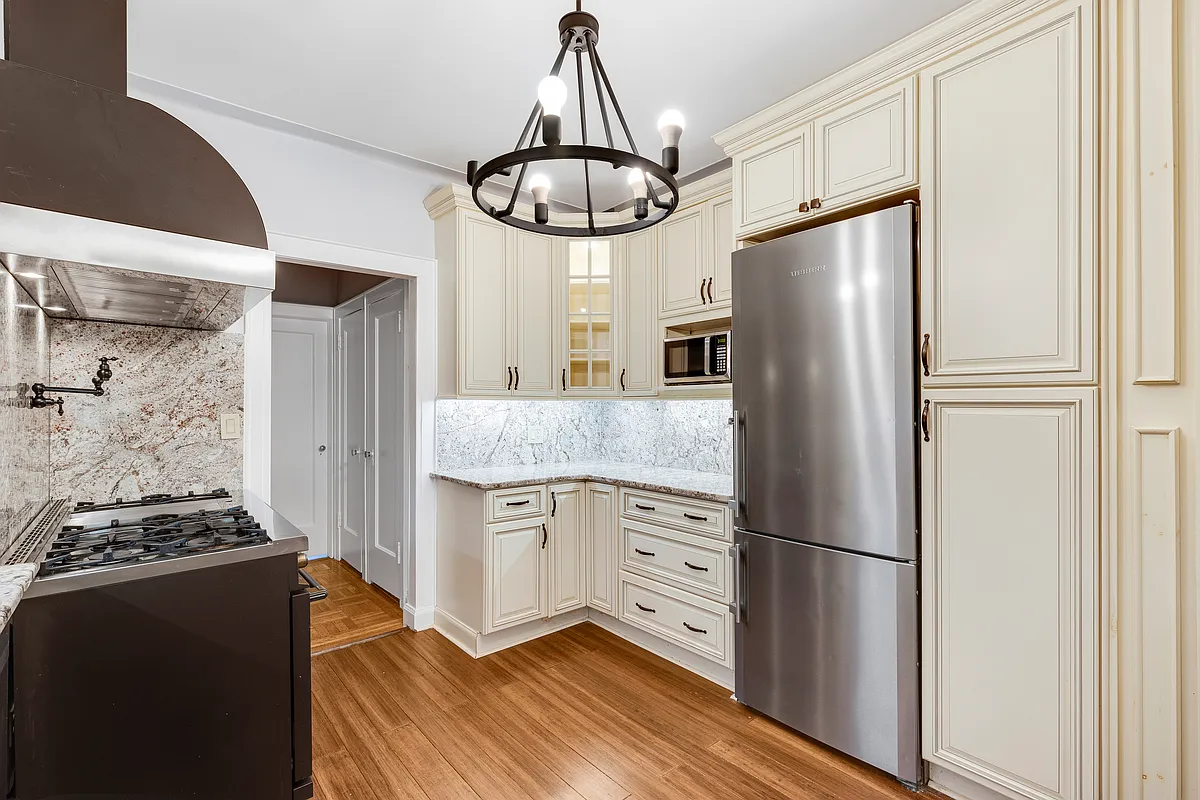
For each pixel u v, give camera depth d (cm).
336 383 465
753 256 229
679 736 219
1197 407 140
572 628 327
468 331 312
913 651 186
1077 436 155
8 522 143
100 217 144
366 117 260
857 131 203
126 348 224
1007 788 168
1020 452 166
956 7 190
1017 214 166
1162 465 144
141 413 227
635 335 333
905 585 187
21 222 128
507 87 236
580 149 135
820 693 208
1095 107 152
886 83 195
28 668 123
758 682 228
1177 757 142
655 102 250
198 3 183
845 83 203
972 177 175
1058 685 159
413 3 185
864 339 195
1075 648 156
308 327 463
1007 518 168
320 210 286
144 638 137
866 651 196
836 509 202
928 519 184
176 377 235
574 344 355
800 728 214
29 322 169
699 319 296
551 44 207
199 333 240
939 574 182
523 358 335
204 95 241
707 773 197
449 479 309
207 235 160
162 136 156
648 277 325
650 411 369
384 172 309
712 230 289
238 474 248
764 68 225
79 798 128
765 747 212
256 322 259
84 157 143
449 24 196
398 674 269
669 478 306
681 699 247
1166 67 142
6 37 153
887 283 190
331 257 290
